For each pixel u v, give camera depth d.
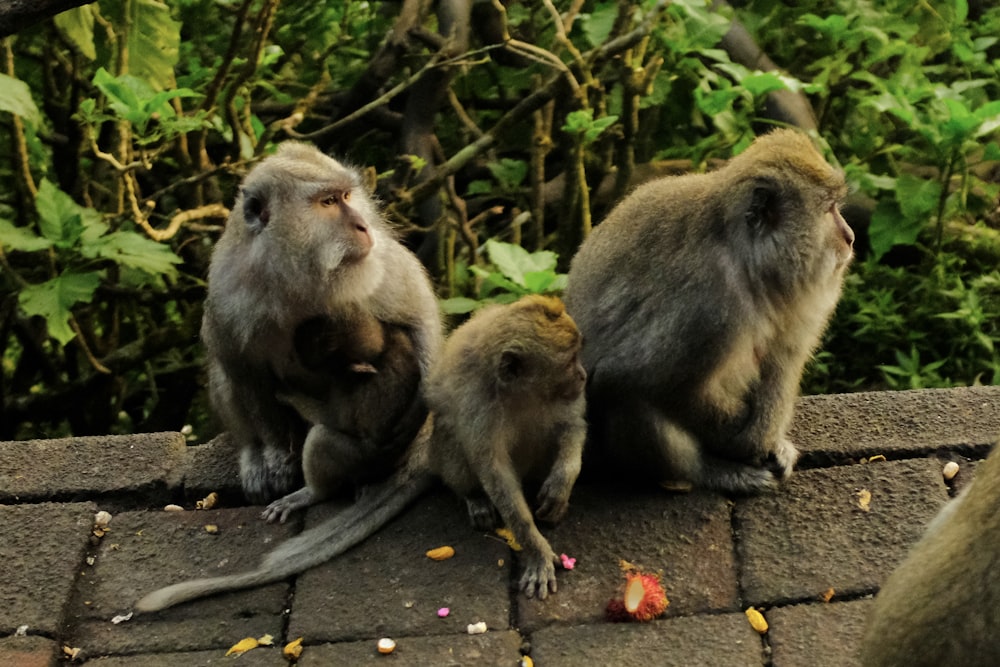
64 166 10.08
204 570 6.14
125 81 8.20
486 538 6.17
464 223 9.77
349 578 5.98
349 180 6.48
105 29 9.45
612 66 10.77
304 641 5.64
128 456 6.88
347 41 10.72
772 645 5.41
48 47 9.74
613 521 6.21
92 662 5.62
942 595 3.86
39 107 10.58
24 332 9.95
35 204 8.90
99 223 8.47
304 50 10.79
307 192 6.35
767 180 6.11
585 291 6.67
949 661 3.82
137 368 10.27
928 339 9.61
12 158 9.52
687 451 6.43
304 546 6.12
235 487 6.75
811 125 10.11
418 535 6.24
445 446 6.21
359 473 6.52
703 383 6.31
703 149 10.07
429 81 9.83
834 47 10.78
